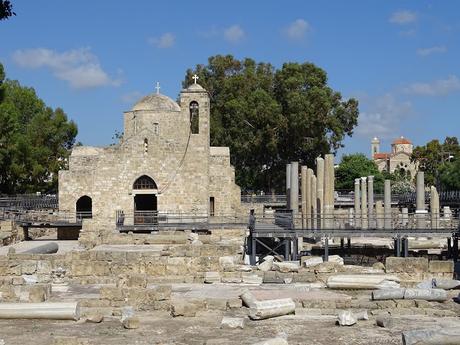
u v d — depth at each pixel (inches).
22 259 1407.5
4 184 3449.8
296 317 957.8
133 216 2699.3
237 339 823.7
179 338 836.6
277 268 1395.2
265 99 3887.8
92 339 831.7
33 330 884.6
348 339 823.1
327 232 1900.8
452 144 6284.5
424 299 1055.6
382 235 1914.4
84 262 1373.0
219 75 4399.6
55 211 2854.3
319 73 4018.2
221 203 2906.0
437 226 2039.9
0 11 1159.0
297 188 2320.4
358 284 1186.6
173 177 2755.9
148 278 1343.5
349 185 5108.3
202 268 1384.1
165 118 2957.7
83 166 2906.0
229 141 3949.3
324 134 3919.8
